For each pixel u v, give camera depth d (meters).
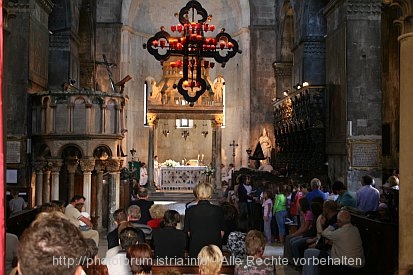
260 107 32.88
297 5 26.45
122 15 31.88
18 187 16.31
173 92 29.33
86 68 28.69
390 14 22.19
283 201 15.82
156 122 29.38
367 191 13.33
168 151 35.75
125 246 7.33
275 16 32.72
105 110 15.62
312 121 21.38
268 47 32.84
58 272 2.20
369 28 18.83
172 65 20.77
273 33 32.88
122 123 16.17
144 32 34.41
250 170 26.16
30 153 17.08
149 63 34.84
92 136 15.37
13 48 17.55
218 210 8.77
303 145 23.58
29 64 17.77
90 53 28.70
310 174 21.12
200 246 8.57
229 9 34.69
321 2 25.16
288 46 31.48
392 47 22.16
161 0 34.72
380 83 18.75
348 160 18.41
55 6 23.19
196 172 30.22
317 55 25.36
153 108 28.94
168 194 28.69
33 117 16.38
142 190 12.23
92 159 15.43
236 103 34.28
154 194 28.69
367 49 18.80
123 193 19.02
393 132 21.88
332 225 10.30
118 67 31.59
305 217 12.31
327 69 21.11
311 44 25.34
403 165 8.14
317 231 10.84
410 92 8.23
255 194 18.58
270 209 16.20
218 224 8.71
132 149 33.31
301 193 15.31
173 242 8.29
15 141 17.03
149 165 29.19
